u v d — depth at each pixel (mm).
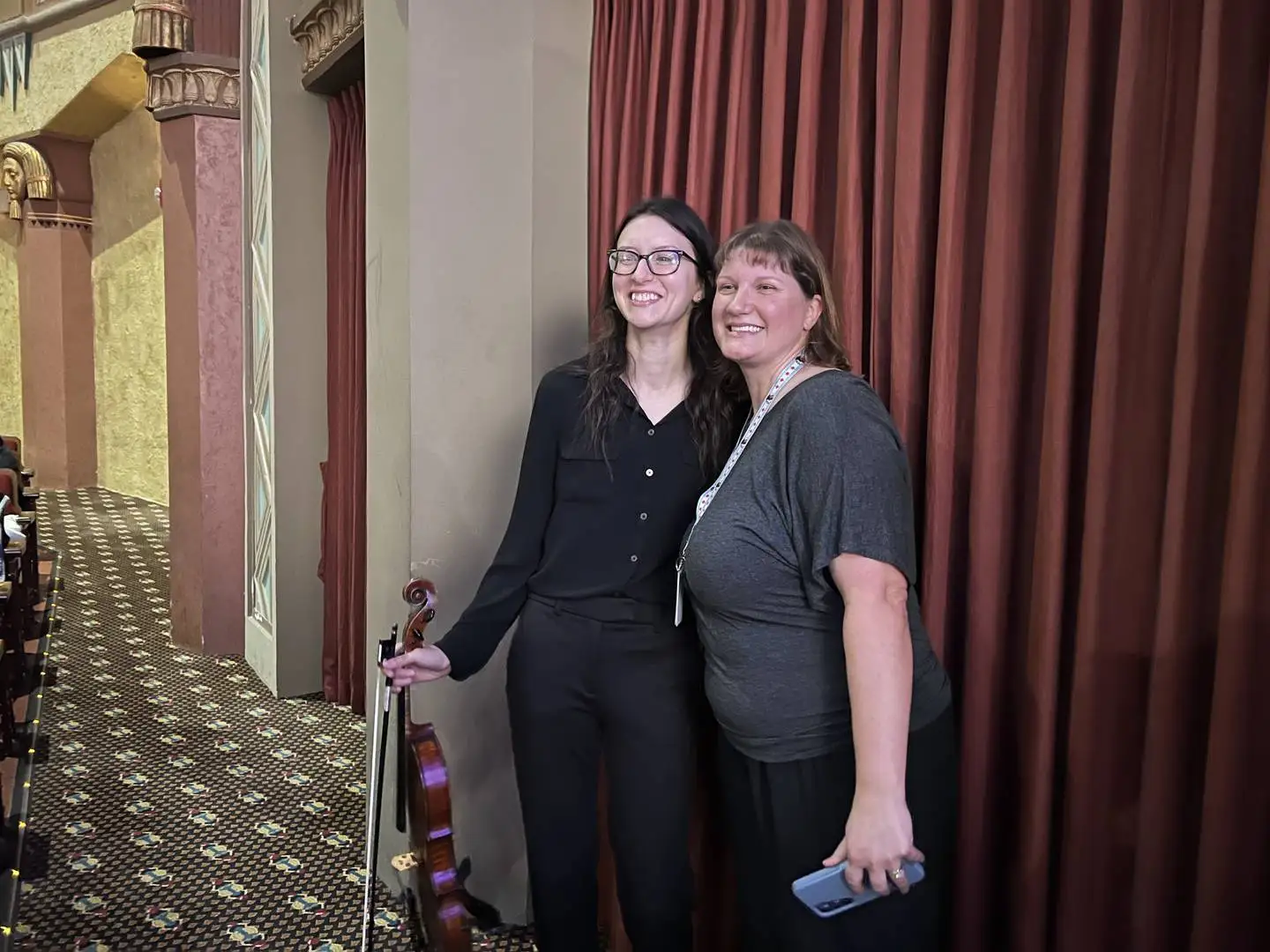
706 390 1973
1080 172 1668
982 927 1914
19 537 4336
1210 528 1569
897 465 1511
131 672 4777
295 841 3168
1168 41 1570
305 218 4336
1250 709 1497
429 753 1703
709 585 1629
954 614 1949
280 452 4395
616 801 2037
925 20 1893
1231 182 1511
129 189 9250
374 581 2824
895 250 1961
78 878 2922
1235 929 1538
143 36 4645
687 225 1938
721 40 2338
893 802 1402
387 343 2643
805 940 1619
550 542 2062
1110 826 1718
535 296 2666
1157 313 1602
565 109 2672
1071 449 1727
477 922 2732
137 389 9602
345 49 3523
